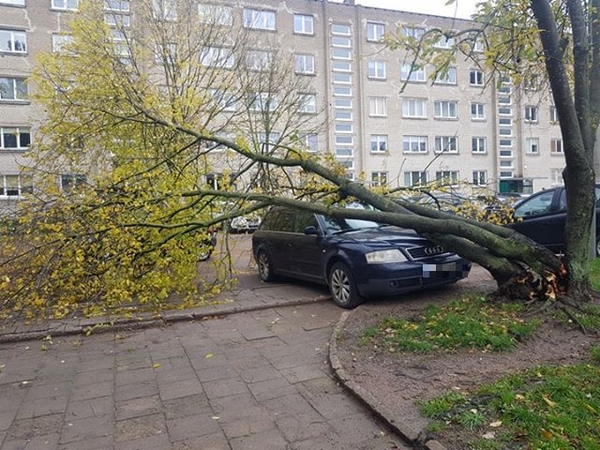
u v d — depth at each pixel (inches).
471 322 186.5
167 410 140.8
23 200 245.9
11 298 219.0
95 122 291.7
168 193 244.5
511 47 208.2
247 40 646.5
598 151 367.2
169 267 258.1
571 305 193.2
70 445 122.6
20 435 129.0
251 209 252.2
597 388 126.3
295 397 145.5
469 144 1416.1
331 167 261.3
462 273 254.5
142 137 295.6
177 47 466.3
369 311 230.8
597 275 261.4
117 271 228.4
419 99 1355.8
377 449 113.7
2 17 995.3
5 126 960.9
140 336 220.5
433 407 125.3
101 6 406.6
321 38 1257.4
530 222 370.6
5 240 229.0
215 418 134.0
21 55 1001.5
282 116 702.5
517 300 211.0
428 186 273.4
